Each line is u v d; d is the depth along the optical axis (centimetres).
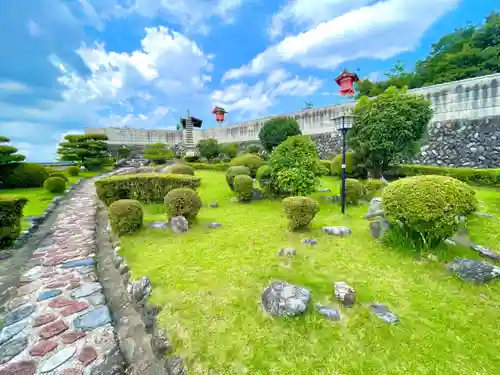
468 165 870
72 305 264
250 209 598
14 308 260
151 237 416
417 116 690
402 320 197
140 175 728
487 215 440
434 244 302
